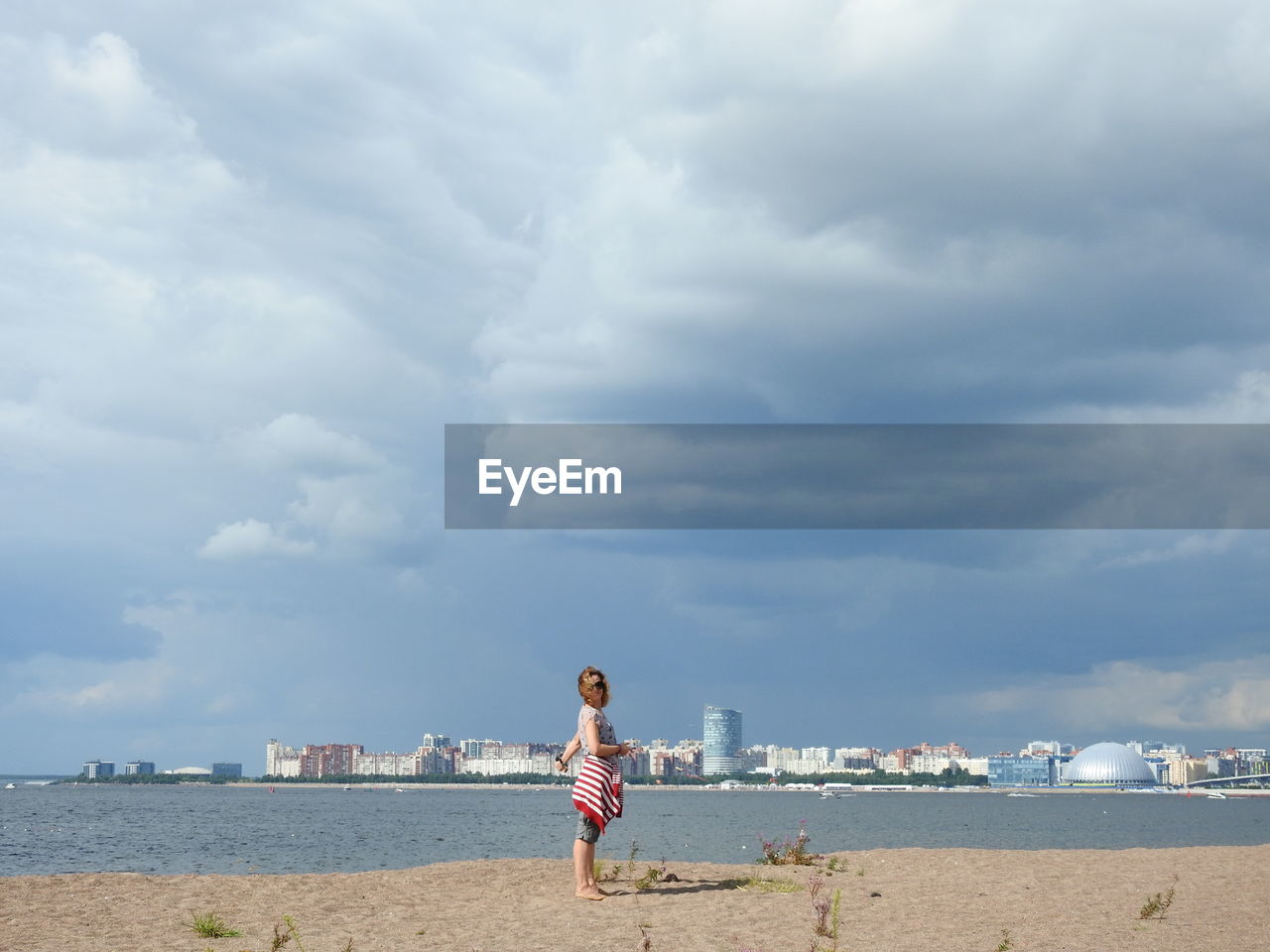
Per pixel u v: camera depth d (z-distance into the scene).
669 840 62.09
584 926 12.96
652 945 11.63
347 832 81.31
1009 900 15.24
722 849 50.47
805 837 20.91
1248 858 21.47
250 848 58.09
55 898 15.41
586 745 15.62
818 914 13.72
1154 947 11.55
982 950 11.42
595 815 15.23
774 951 11.32
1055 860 20.98
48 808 152.88
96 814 128.62
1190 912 14.06
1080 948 11.48
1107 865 20.12
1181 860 21.09
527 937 12.29
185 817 120.62
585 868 15.36
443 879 17.89
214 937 12.78
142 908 14.78
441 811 155.25
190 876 17.88
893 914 13.95
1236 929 12.74
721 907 14.36
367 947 11.90
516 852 53.25
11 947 12.06
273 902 15.42
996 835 82.06
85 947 12.09
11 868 42.50
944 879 17.97
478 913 14.34
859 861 20.86
